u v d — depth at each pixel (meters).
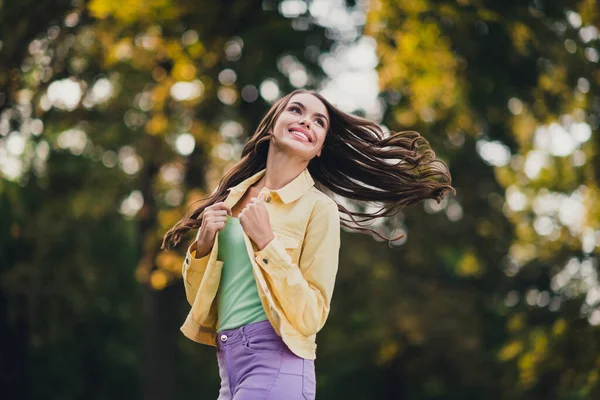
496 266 22.41
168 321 18.77
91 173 19.41
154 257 16.67
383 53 15.11
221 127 17.59
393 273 21.94
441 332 22.30
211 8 15.89
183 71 15.38
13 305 21.45
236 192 4.33
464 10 15.12
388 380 24.45
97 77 16.81
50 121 16.75
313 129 4.29
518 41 15.62
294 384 4.05
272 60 17.84
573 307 17.17
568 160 18.53
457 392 24.56
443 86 15.30
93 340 26.38
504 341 23.39
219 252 4.23
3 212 19.77
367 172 4.81
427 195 4.87
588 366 16.84
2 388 21.33
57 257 23.19
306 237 4.20
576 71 15.79
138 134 17.22
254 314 4.11
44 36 16.39
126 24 15.38
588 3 15.62
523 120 17.83
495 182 21.12
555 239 18.67
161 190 18.11
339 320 22.77
